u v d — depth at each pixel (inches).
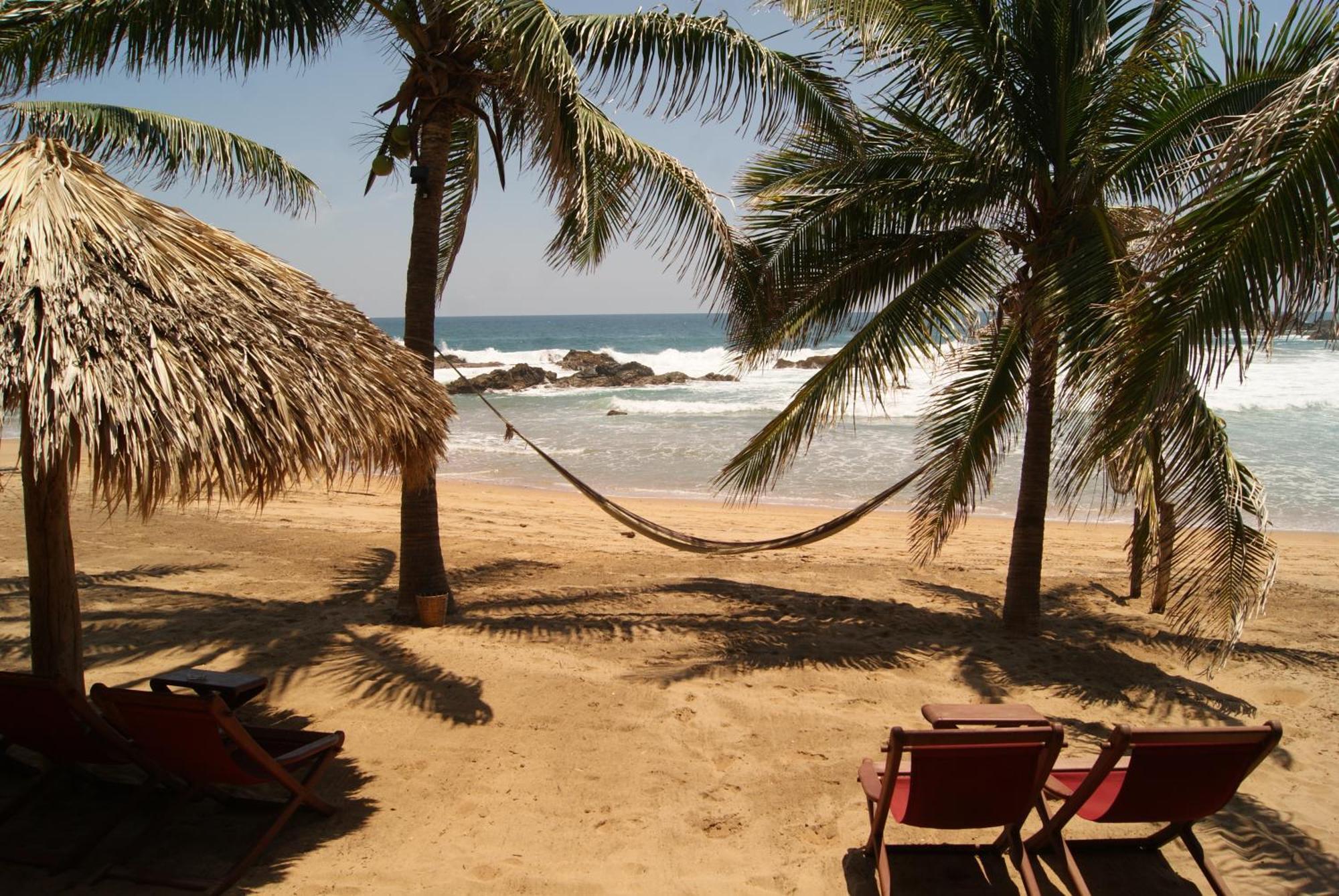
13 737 130.4
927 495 248.5
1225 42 200.5
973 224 235.8
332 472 137.0
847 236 240.8
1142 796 113.5
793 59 224.8
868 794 121.8
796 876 125.9
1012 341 237.5
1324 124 120.0
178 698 112.7
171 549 337.1
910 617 260.5
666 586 295.3
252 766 142.3
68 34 205.9
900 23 206.7
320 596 272.1
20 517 377.4
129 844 127.6
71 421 109.4
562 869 125.3
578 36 214.1
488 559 331.9
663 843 133.3
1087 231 210.4
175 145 291.4
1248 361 132.0
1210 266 131.3
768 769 157.0
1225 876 128.1
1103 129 217.9
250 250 157.5
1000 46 207.5
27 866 122.9
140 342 118.7
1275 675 211.8
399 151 240.4
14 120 273.0
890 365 231.1
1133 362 142.4
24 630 227.6
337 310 163.8
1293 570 346.6
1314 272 124.0
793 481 597.0
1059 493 192.9
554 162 209.8
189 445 113.8
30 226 124.0
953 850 131.6
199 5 207.5
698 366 1764.3
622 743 165.6
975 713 120.2
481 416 992.2
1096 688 201.0
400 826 135.8
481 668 199.5
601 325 5000.0
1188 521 188.5
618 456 721.0
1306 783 157.0
